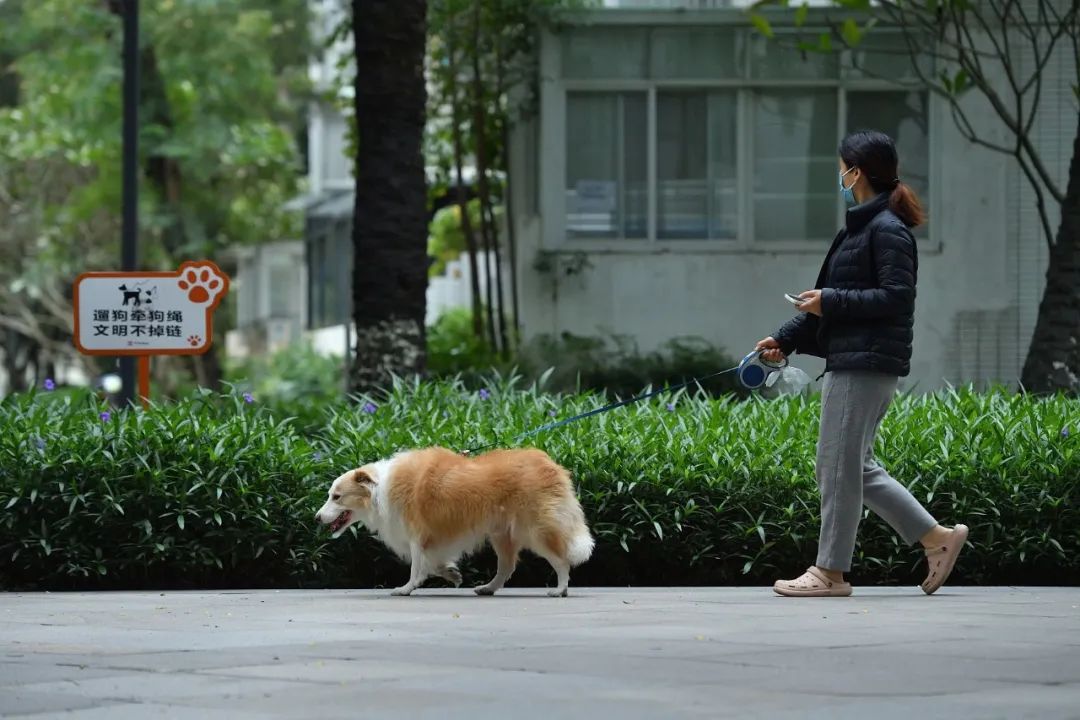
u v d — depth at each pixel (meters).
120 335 13.43
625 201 22.56
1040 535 11.11
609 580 11.27
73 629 7.52
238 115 36.28
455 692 5.30
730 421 11.87
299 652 6.45
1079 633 7.08
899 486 9.53
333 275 44.50
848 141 9.44
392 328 15.97
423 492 9.55
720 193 22.56
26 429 11.41
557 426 11.33
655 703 5.05
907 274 9.07
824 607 8.55
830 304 9.02
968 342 22.31
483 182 24.16
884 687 5.40
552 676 5.67
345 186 51.16
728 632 7.12
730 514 11.19
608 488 11.17
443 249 31.59
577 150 22.58
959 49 18.73
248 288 57.75
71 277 40.56
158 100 34.28
